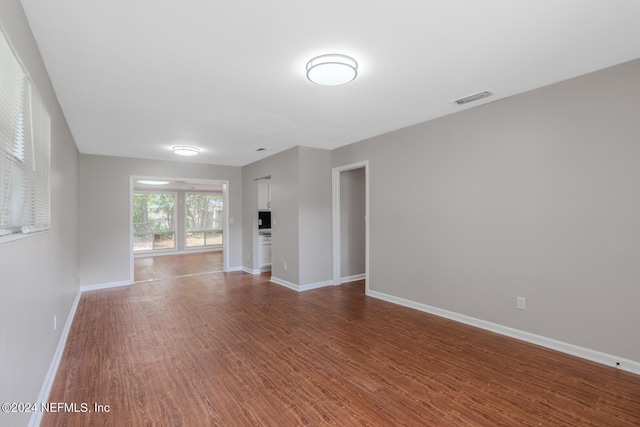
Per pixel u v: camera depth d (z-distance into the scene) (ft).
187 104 10.67
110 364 9.01
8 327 4.82
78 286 16.44
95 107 10.78
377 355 9.49
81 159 17.92
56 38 6.72
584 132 8.99
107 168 18.71
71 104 10.44
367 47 7.31
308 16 6.13
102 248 18.39
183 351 9.87
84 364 9.01
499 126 10.83
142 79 8.76
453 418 6.59
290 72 8.46
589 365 8.67
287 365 8.93
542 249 9.88
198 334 11.25
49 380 7.73
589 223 8.93
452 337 10.75
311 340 10.66
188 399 7.31
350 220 19.44
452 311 12.46
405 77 8.90
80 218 17.71
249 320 12.68
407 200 14.06
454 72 8.65
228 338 10.87
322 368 8.74
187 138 15.16
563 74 8.93
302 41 7.01
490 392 7.50
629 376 8.07
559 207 9.50
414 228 13.80
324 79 8.14
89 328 11.87
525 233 10.27
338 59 7.54
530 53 7.71
